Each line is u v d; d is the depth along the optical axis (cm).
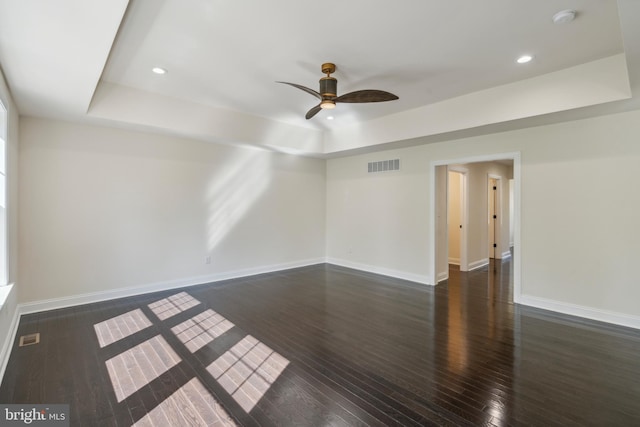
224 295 463
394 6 230
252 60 318
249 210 586
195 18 246
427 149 531
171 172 488
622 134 353
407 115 483
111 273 439
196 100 441
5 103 279
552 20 247
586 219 377
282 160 632
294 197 655
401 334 329
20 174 373
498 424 196
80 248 414
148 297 450
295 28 260
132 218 454
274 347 298
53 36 209
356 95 318
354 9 234
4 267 302
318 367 263
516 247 430
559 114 357
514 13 238
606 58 313
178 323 355
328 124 564
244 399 219
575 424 197
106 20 191
